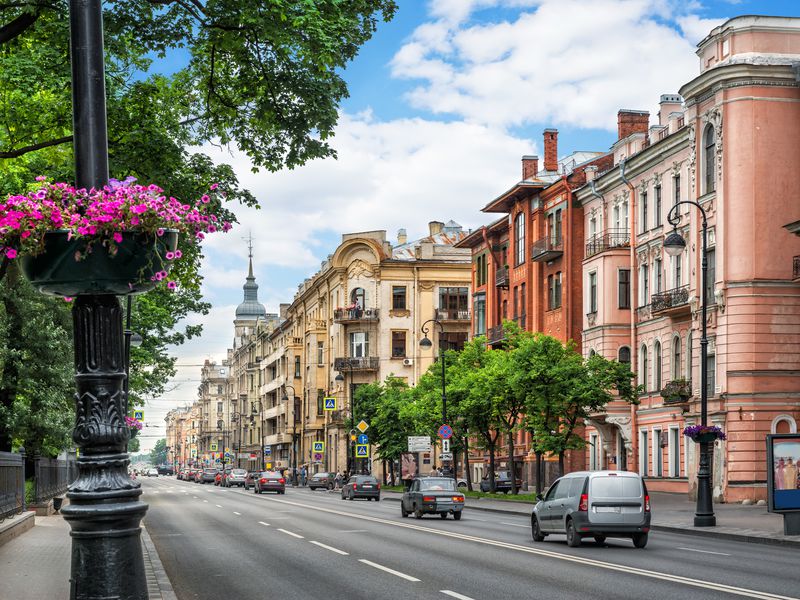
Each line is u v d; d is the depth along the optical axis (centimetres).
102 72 722
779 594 1370
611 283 5372
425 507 3466
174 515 4000
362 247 9500
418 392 6675
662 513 3488
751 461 4091
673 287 4844
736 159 4191
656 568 1747
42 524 3180
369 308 9412
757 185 4162
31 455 3872
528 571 1714
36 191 723
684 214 4722
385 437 7544
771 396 4116
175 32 1709
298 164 1798
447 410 5691
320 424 10288
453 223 10619
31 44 1905
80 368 706
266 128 1789
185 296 5325
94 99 718
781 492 2478
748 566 1784
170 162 1919
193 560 2044
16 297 3603
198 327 5409
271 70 1695
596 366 4600
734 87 4209
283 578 1683
